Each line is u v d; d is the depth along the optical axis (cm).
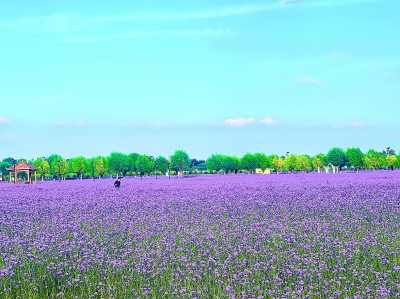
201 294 1068
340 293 1033
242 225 1947
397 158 13550
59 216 2433
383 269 1251
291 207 2634
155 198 3509
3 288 1141
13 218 2352
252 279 1169
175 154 13538
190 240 1623
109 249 1511
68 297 1116
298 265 1284
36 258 1362
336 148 13725
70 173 12975
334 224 1952
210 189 4609
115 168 12900
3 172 14738
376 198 3042
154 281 1187
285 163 14425
